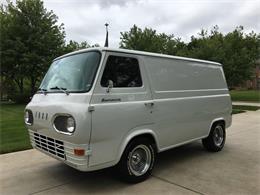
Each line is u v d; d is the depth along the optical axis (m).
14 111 16.50
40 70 23.41
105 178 4.62
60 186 4.31
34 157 5.95
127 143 4.14
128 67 4.26
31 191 4.14
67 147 3.76
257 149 6.64
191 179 4.56
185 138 5.39
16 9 23.34
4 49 22.56
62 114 3.77
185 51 24.27
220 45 23.25
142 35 24.45
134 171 4.39
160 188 4.19
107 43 5.98
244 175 4.75
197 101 5.63
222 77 6.77
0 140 7.56
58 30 25.02
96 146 3.74
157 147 4.72
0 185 4.39
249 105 19.75
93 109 3.65
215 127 6.35
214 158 5.84
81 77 3.98
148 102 4.46
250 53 25.62
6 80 27.67
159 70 4.82
